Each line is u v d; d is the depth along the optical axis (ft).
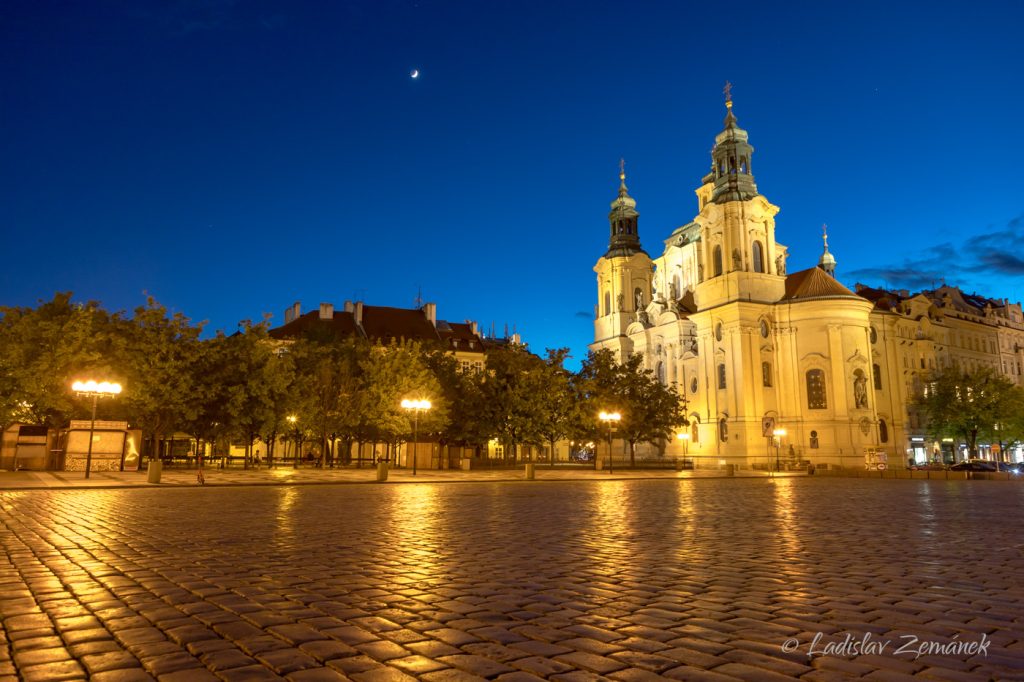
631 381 231.91
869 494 106.52
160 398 154.92
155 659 20.39
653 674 19.20
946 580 33.40
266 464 204.13
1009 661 20.56
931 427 269.85
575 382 226.58
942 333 306.76
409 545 45.24
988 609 27.30
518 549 43.65
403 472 169.27
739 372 239.50
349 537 49.21
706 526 58.13
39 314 162.50
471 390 212.23
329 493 99.96
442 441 208.54
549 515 67.72
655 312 290.76
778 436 213.25
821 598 29.19
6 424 148.97
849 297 238.07
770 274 252.83
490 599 28.86
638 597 29.35
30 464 143.64
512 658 20.63
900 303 291.38
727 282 249.55
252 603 27.66
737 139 261.44
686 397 266.57
